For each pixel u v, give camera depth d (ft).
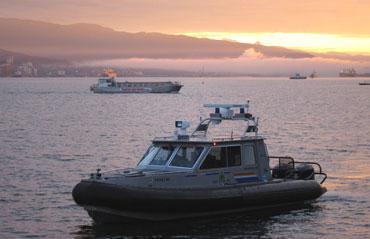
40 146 217.15
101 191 94.58
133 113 425.69
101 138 247.09
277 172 115.34
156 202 95.66
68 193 126.82
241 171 106.01
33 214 109.09
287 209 109.91
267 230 97.40
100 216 97.50
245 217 103.96
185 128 107.76
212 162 102.99
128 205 94.84
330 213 107.96
